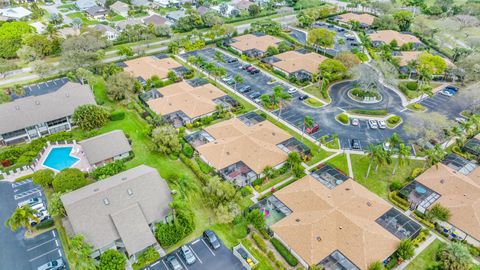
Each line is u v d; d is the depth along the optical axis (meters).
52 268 54.03
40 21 172.25
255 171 74.19
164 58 131.12
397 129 93.81
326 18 188.62
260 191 71.56
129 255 55.16
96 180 71.69
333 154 83.56
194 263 56.31
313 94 111.19
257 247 59.44
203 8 189.38
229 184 65.56
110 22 173.62
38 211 64.31
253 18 186.62
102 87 112.00
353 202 64.81
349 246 56.47
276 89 100.88
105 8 196.25
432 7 191.75
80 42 122.56
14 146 84.44
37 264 55.62
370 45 144.25
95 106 89.81
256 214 60.84
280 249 58.09
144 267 55.59
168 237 58.25
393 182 74.25
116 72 109.81
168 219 62.25
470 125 84.81
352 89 114.88
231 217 61.44
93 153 76.81
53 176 70.31
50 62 128.25
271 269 55.38
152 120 88.19
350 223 59.19
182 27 162.50
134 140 86.50
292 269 55.50
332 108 103.50
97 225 56.47
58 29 155.88
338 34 166.50
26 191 70.38
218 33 149.12
